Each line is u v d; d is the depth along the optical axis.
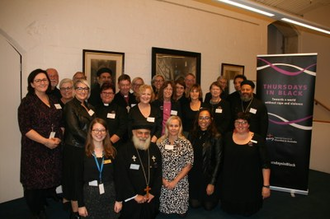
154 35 4.98
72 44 4.09
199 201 3.44
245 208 3.22
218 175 3.32
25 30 3.67
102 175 2.54
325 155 5.20
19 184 3.75
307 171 4.01
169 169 3.06
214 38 5.95
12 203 3.59
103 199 2.53
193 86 3.92
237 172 3.21
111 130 3.29
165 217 3.22
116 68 4.54
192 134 3.45
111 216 2.59
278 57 4.10
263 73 4.22
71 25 4.07
